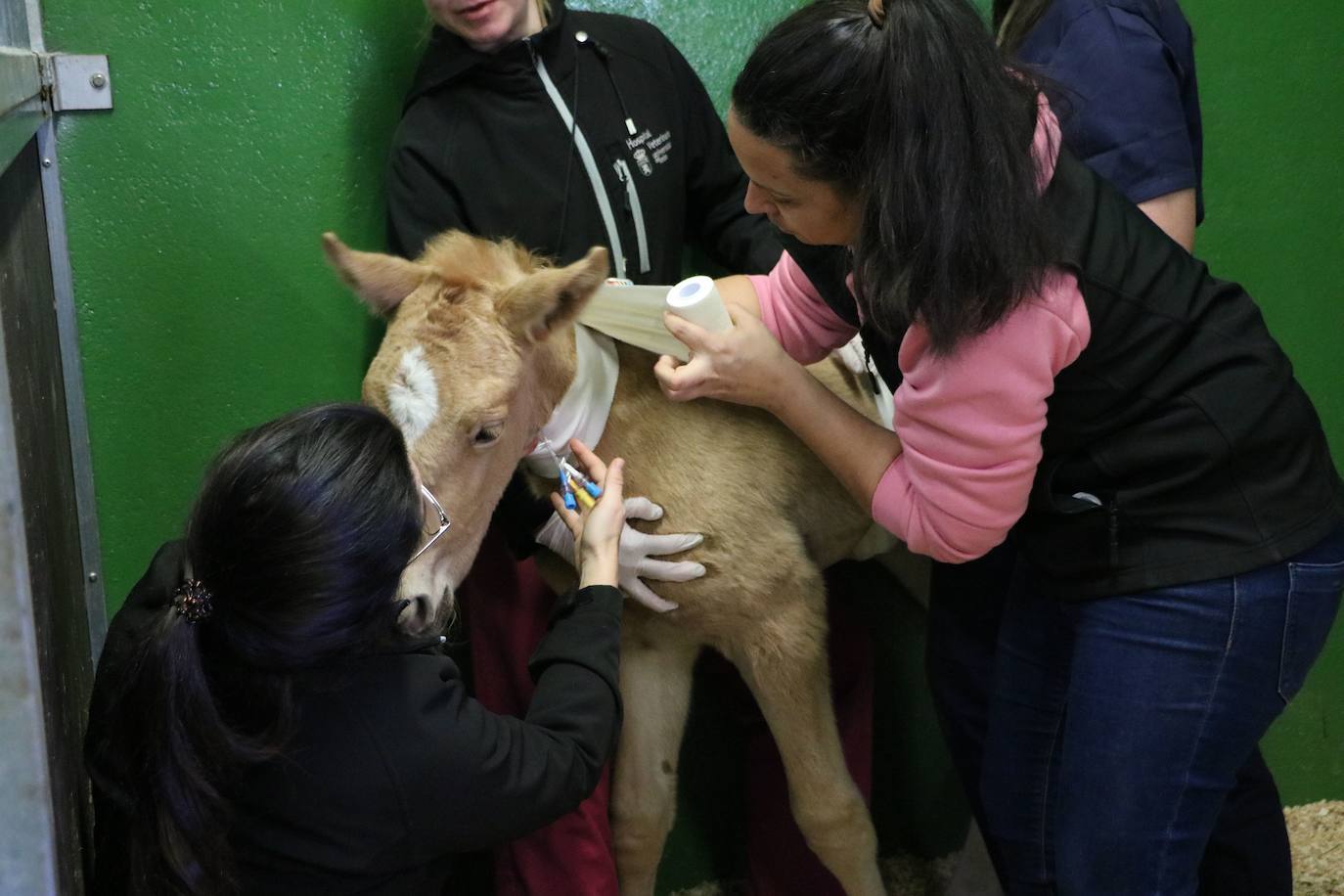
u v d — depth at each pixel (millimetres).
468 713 1299
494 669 1998
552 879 1933
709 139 2066
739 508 1739
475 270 1564
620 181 1941
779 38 1294
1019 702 1790
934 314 1259
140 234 1942
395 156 1889
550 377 1627
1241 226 2326
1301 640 1462
